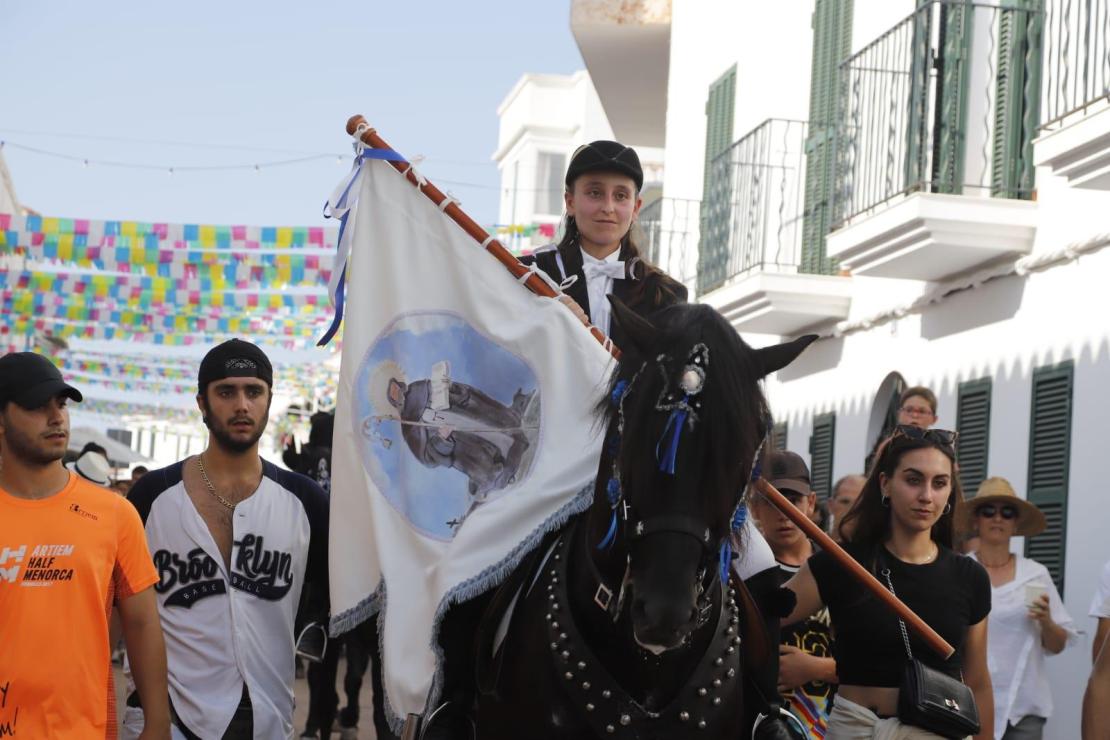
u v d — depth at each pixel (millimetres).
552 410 5078
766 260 16703
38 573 4750
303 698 15180
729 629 4488
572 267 5648
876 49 13977
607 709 4340
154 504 5660
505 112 41969
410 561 5078
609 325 5547
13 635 4703
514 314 5254
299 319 21281
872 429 14078
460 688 4934
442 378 5273
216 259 15688
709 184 18797
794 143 16219
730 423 4043
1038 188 11430
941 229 11375
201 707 5500
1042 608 8117
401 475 5207
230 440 5672
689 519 3980
